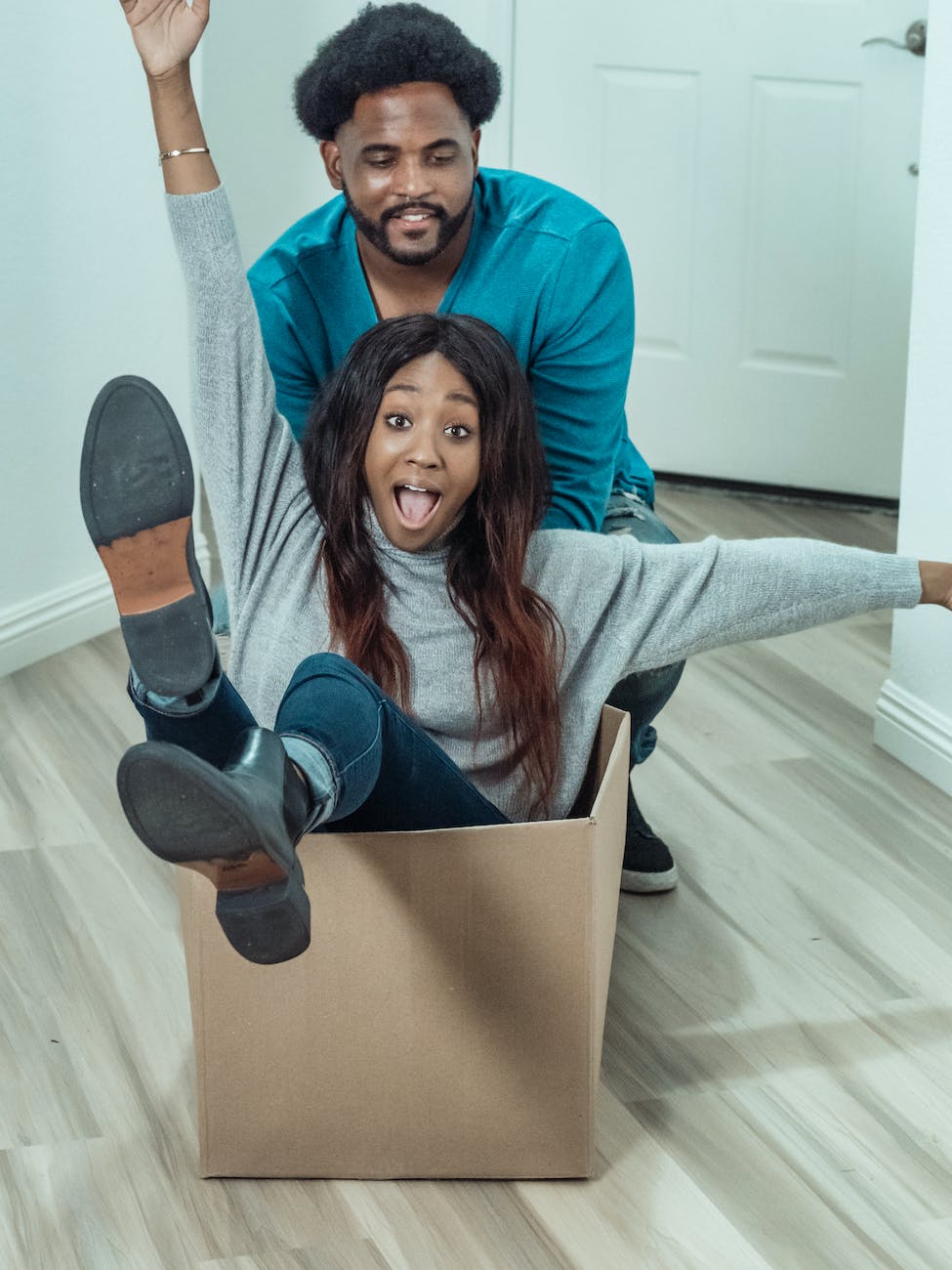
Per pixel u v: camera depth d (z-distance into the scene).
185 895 1.52
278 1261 1.50
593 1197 1.58
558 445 1.95
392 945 1.49
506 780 1.71
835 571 1.69
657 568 1.67
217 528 1.70
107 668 2.77
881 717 2.52
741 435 3.51
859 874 2.18
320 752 1.36
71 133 2.64
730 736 2.56
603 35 3.33
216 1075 1.55
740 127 3.30
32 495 2.74
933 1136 1.68
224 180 3.49
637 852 2.12
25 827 2.24
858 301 3.34
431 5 3.37
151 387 1.33
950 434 2.26
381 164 1.75
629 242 3.45
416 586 1.64
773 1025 1.86
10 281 2.61
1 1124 1.67
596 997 1.54
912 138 3.21
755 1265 1.50
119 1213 1.55
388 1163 1.58
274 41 3.35
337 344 1.92
